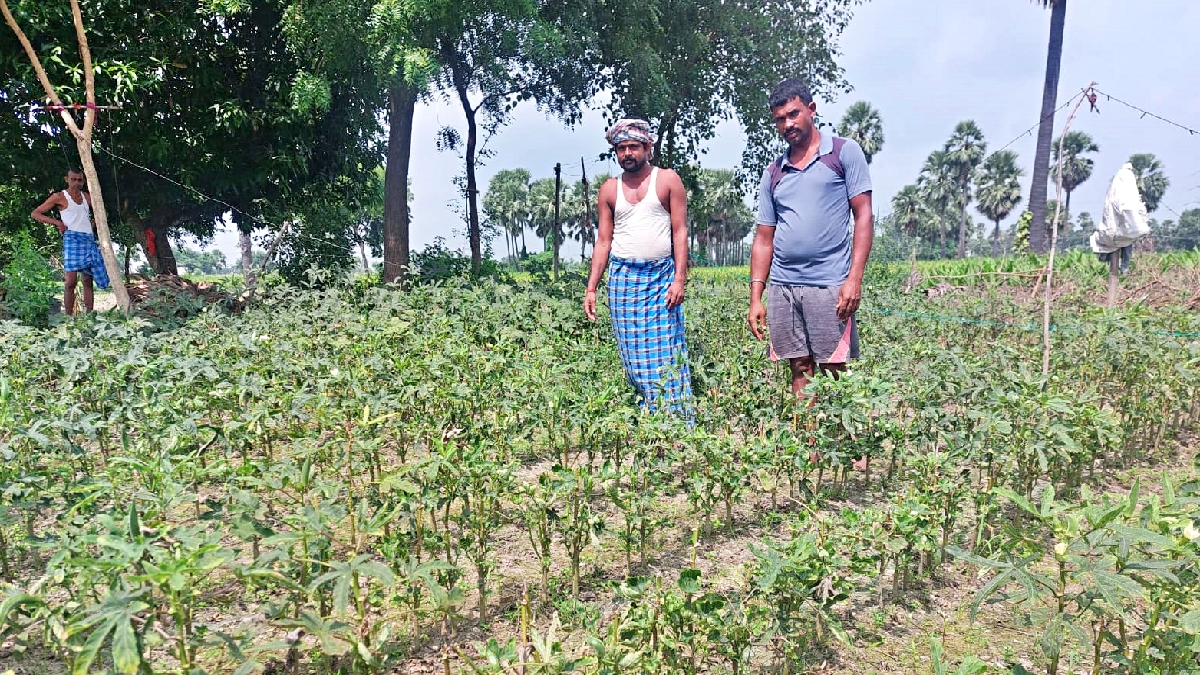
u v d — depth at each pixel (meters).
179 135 10.77
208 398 3.97
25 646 1.87
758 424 4.31
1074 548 1.75
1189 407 5.59
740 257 100.62
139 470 2.38
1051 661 2.20
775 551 2.16
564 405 3.88
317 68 10.75
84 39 7.12
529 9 10.19
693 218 16.14
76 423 3.36
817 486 3.90
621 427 3.71
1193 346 4.86
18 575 2.81
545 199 86.06
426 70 9.26
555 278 14.00
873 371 4.14
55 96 7.14
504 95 13.73
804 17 13.87
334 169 12.85
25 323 8.41
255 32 11.08
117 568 1.66
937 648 1.83
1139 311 5.87
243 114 10.37
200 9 9.91
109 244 7.48
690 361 4.79
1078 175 61.75
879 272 14.75
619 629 1.95
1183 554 1.71
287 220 11.99
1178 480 4.17
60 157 10.49
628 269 4.86
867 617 2.71
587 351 5.46
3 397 3.03
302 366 4.69
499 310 7.64
